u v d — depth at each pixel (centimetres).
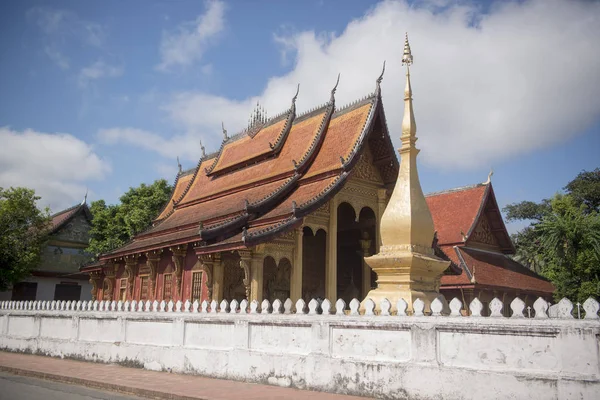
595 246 3250
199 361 1535
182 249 2756
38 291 4881
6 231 4016
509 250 4028
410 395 1084
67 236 5147
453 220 3931
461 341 1038
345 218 3002
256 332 1419
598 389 866
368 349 1178
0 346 2383
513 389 952
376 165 2689
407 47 1576
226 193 3278
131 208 4862
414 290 1358
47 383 1520
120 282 3578
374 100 2612
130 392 1322
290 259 2298
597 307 899
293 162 2722
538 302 966
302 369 1282
